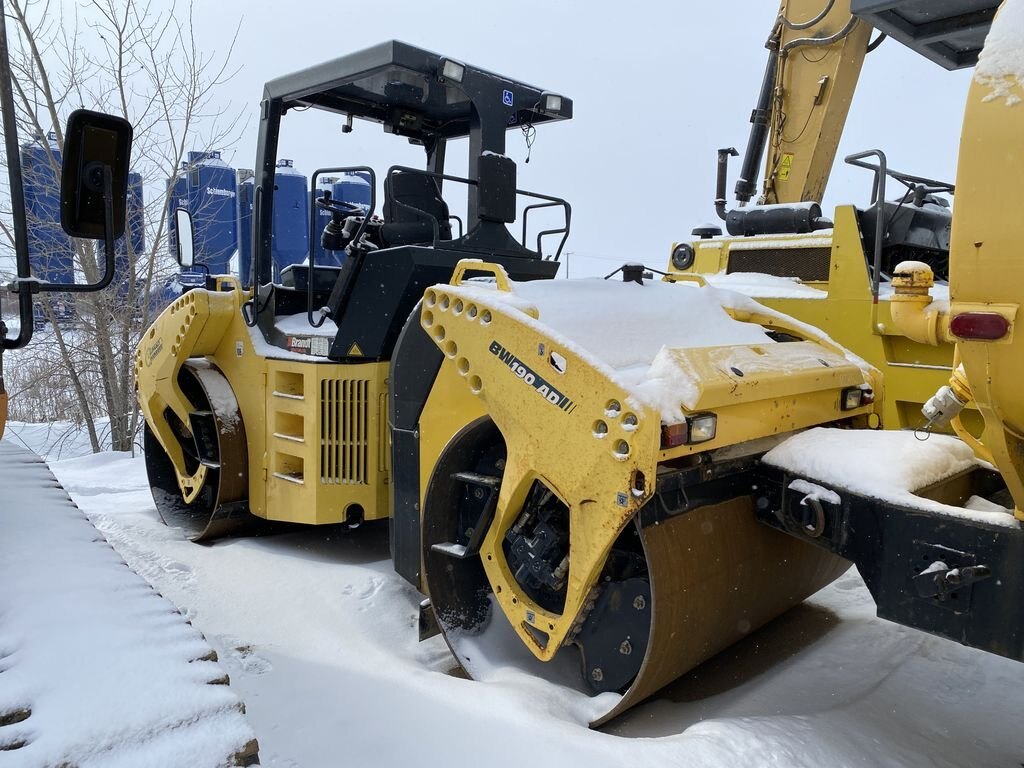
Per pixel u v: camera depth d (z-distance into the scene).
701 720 2.67
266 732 2.46
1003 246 1.67
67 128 1.88
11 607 1.73
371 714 2.58
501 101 4.30
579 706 2.71
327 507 4.12
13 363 10.22
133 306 9.36
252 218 4.66
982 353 1.75
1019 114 1.64
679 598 2.54
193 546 4.77
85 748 1.30
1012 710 2.73
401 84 4.48
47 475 2.88
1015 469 1.92
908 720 2.66
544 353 2.62
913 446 2.60
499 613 3.27
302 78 4.32
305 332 4.34
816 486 2.53
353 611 3.65
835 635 3.38
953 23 3.46
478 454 3.20
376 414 4.03
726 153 7.18
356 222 4.65
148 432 5.52
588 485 2.50
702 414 2.50
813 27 6.70
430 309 3.00
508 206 4.11
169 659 1.58
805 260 5.69
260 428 4.53
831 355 3.43
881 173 4.67
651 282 3.73
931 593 2.14
